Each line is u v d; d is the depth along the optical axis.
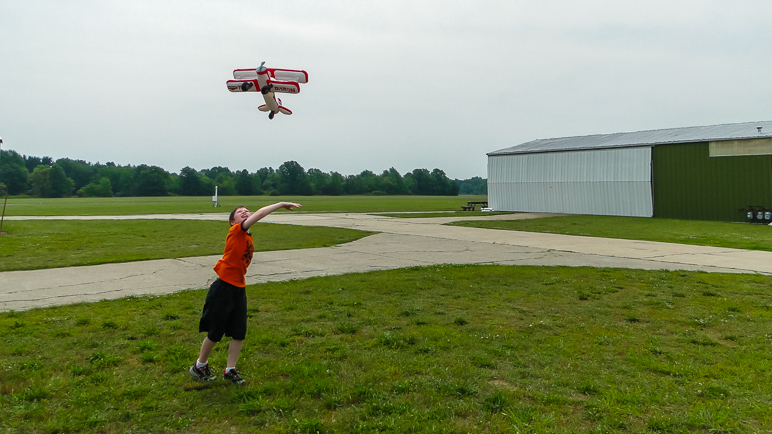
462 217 33.75
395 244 17.16
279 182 163.38
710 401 4.36
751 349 5.81
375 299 8.46
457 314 7.52
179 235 19.81
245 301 4.85
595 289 9.36
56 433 3.77
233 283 4.74
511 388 4.70
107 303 7.93
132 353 5.59
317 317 7.21
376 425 3.91
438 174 184.38
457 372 5.06
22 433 3.76
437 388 4.65
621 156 35.44
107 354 5.45
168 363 5.24
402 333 6.43
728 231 23.11
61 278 10.27
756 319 7.16
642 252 15.32
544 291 9.20
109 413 4.09
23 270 11.17
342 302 8.15
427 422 3.98
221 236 19.47
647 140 35.22
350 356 5.55
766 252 15.43
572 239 19.27
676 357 5.52
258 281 10.14
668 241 18.77
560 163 39.19
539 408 4.25
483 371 5.11
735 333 6.50
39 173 141.50
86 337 6.10
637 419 4.07
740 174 29.73
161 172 152.00
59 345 5.79
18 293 8.77
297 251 15.05
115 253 14.16
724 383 4.78
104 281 9.97
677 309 7.81
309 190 164.00
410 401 4.38
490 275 10.82
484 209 44.59
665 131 40.25
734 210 29.98
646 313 7.56
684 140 32.16
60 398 4.39
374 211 43.19
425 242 17.84
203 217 32.66
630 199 35.03
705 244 17.77
